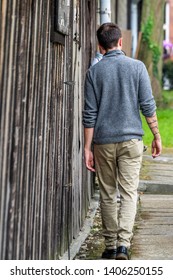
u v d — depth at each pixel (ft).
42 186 22.04
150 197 36.91
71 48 27.55
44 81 22.13
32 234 20.80
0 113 16.90
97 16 44.65
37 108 21.08
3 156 17.26
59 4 23.66
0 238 17.26
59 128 24.99
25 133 19.53
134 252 26.61
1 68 16.93
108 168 25.22
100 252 27.17
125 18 102.01
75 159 29.01
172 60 129.90
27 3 19.40
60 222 25.39
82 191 31.48
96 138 24.99
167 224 31.04
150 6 87.81
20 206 19.13
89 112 25.03
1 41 16.92
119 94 24.75
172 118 73.20
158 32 88.58
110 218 25.59
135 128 24.81
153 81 87.66
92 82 25.00
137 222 31.22
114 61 24.89
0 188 17.06
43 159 22.12
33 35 20.29
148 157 48.11
